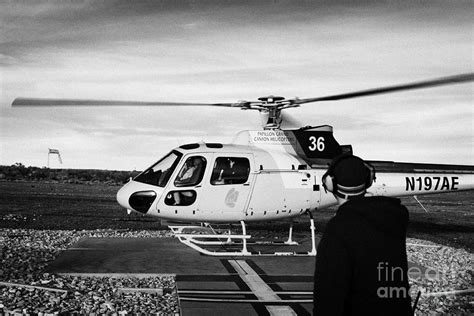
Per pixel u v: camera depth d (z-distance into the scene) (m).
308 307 6.84
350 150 11.78
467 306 6.93
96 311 6.33
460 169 12.32
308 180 11.21
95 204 25.89
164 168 10.91
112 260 9.93
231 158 10.88
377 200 3.09
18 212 20.61
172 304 6.93
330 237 2.99
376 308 2.96
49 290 7.34
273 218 11.26
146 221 19.06
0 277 8.12
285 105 10.95
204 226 12.70
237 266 9.62
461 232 16.84
